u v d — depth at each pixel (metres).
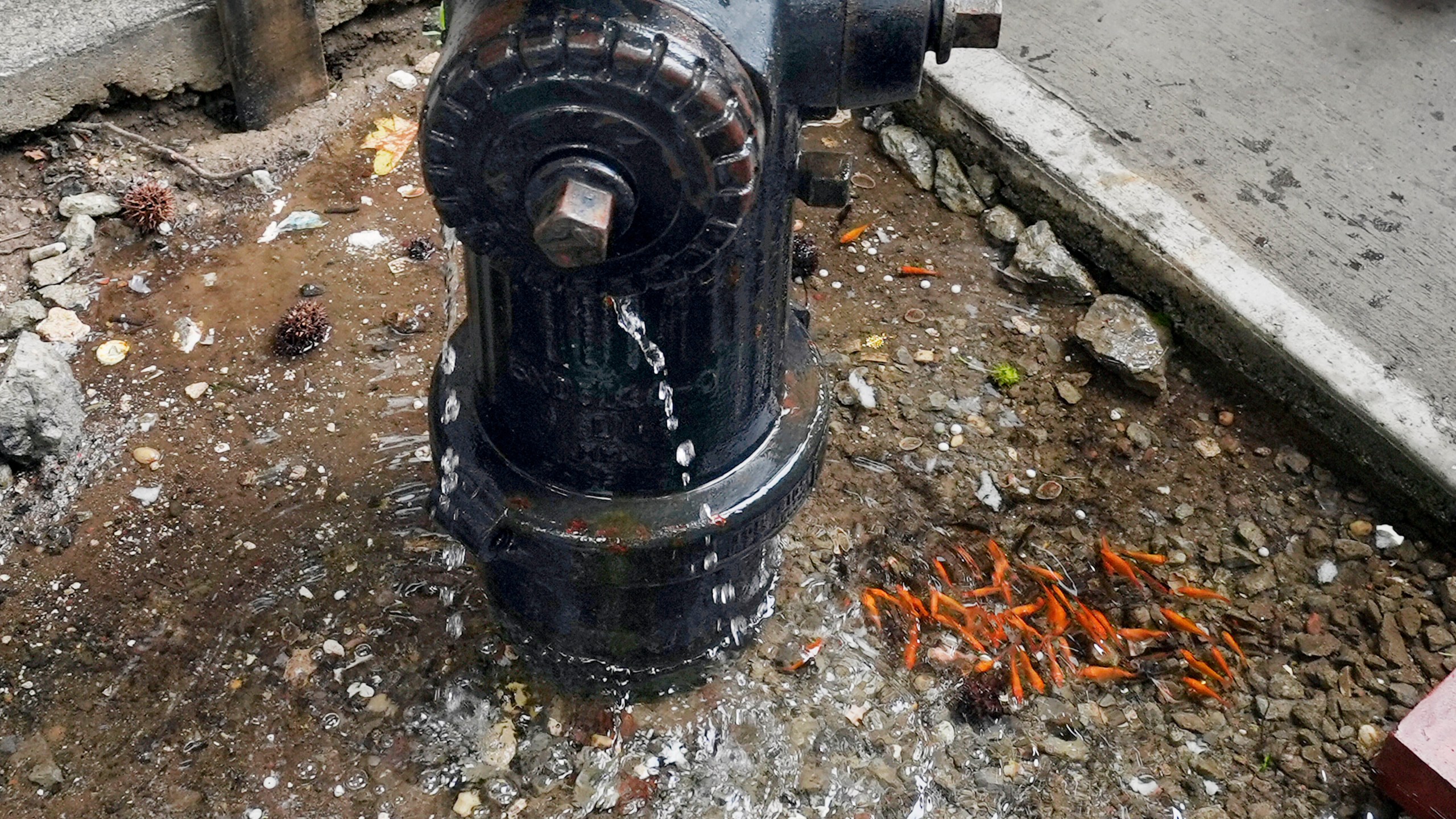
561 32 1.23
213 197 3.15
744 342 1.74
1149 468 2.75
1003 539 2.60
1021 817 2.19
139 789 2.12
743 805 2.17
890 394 2.84
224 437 2.65
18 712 2.21
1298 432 2.82
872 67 1.49
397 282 3.00
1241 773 2.28
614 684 2.28
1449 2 3.68
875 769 2.22
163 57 3.11
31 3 2.95
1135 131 3.25
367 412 2.72
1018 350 2.96
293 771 2.16
